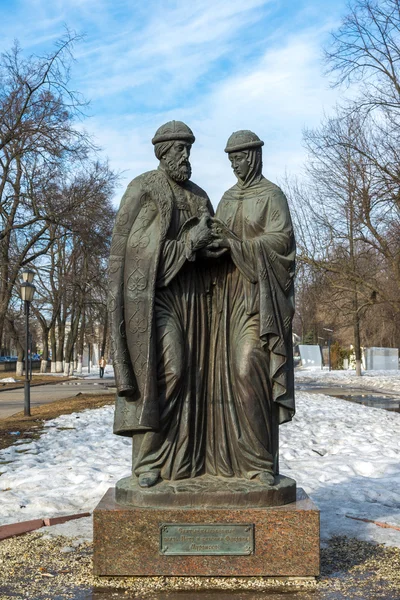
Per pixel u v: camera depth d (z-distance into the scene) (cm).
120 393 472
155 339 470
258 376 471
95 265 3400
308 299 3478
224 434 480
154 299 470
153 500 452
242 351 473
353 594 423
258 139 503
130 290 472
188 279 491
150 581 441
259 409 472
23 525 592
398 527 580
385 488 757
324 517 619
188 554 442
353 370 5419
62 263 4584
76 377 4922
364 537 550
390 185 2683
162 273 474
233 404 481
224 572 442
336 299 3322
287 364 475
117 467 889
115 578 446
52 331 6019
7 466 941
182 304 487
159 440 474
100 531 446
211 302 500
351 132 2856
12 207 2964
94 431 1328
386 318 5138
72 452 1047
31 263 3241
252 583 438
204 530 443
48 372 6272
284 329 473
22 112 2697
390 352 5522
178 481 468
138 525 444
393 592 426
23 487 792
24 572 469
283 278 476
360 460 945
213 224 479
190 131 500
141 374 468
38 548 525
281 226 483
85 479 814
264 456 472
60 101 2706
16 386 3519
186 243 476
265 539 443
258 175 504
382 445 1102
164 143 497
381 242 2827
